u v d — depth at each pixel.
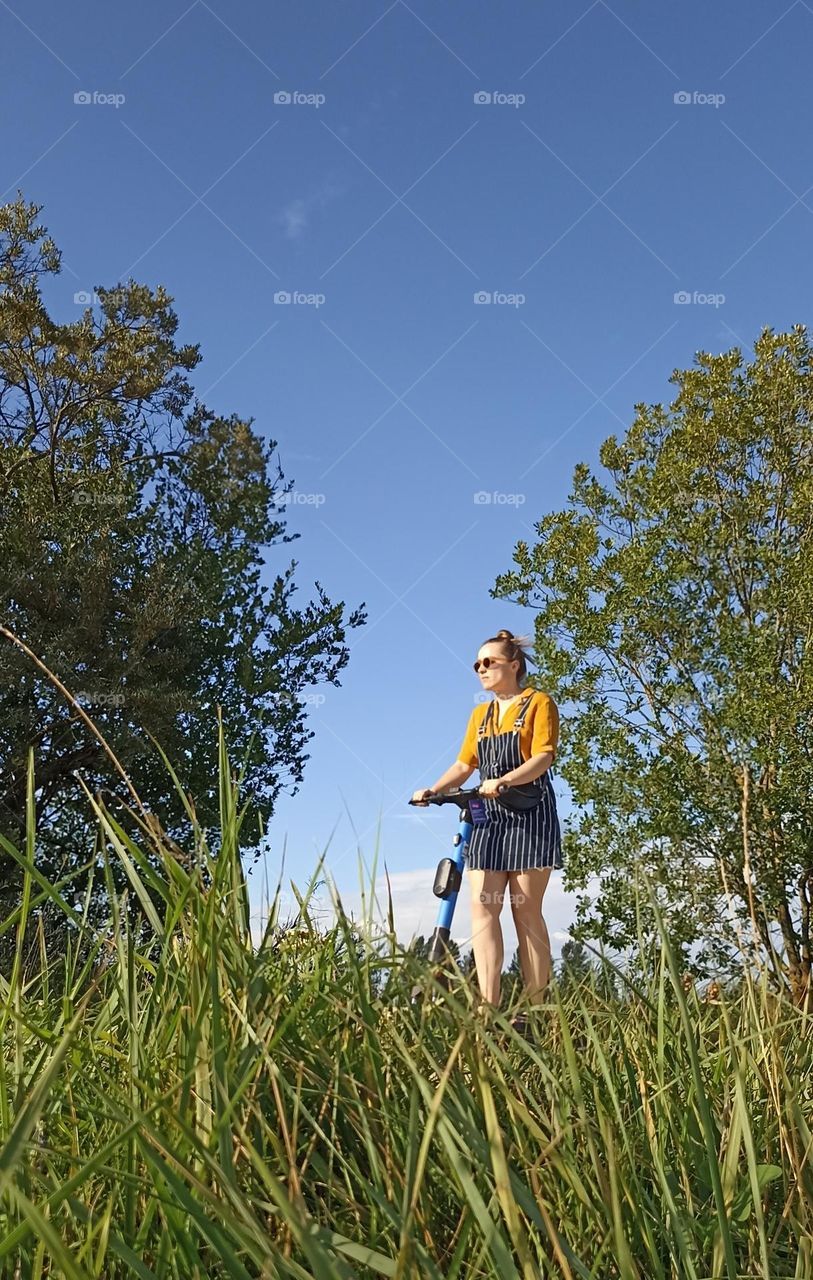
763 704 10.24
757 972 1.58
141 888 1.28
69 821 11.14
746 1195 1.21
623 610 11.17
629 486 12.61
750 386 13.01
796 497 12.10
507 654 4.52
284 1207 0.69
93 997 1.62
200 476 15.88
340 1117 1.24
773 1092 1.37
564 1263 0.89
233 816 1.33
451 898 3.78
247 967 1.28
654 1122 1.32
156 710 12.38
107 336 15.79
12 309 14.77
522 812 4.06
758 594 11.88
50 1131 1.15
